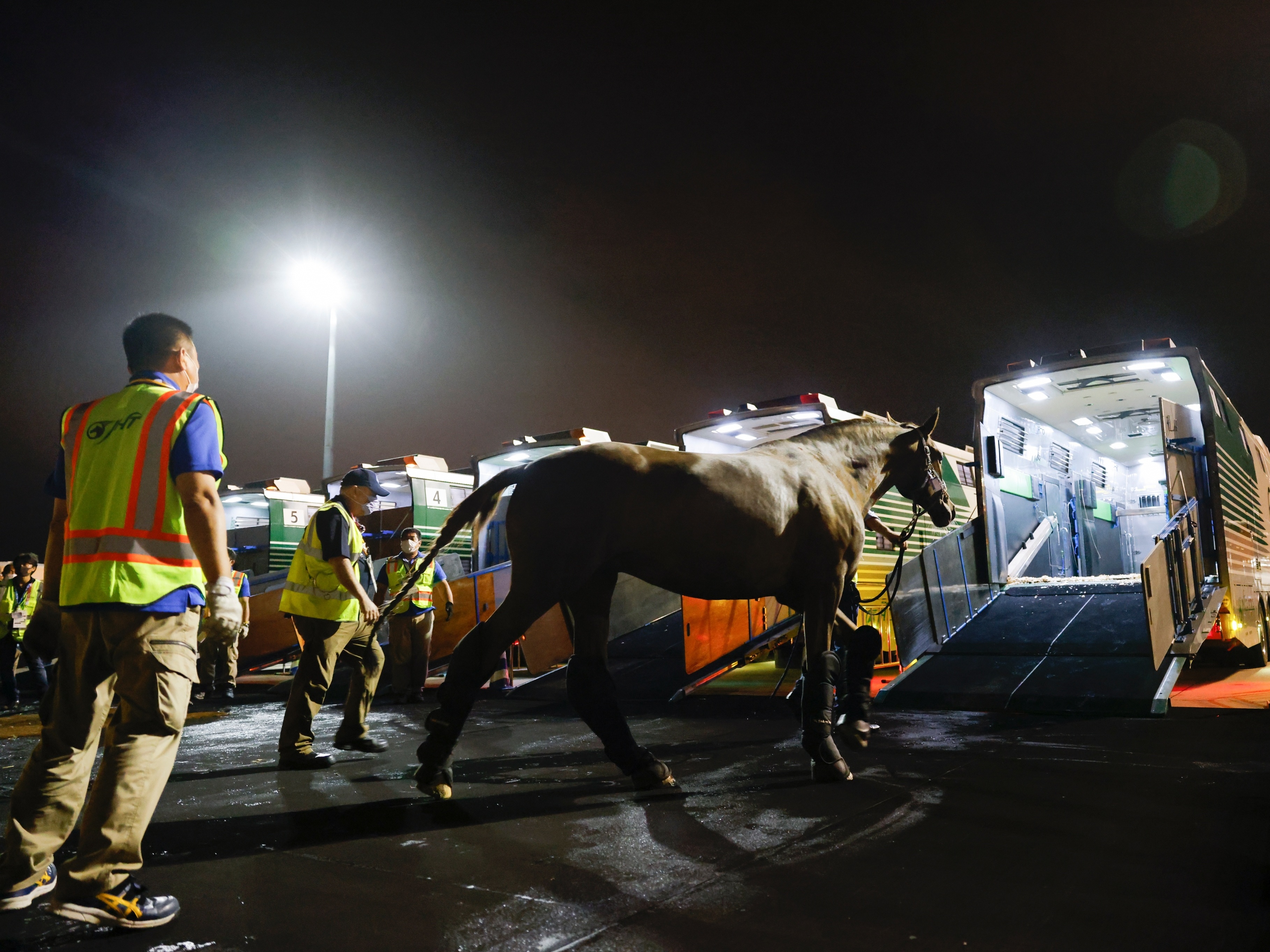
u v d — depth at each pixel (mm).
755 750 5258
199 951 2293
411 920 2502
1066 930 2369
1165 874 2809
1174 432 8516
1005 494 11047
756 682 9484
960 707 6543
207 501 2574
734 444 11672
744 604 9258
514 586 3973
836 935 2357
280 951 2287
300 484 17859
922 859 2990
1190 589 7863
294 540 17281
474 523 4250
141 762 2498
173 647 2588
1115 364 9391
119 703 2604
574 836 3385
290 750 4980
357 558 5344
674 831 3422
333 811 3855
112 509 2572
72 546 2594
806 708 4348
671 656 9555
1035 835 3264
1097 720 5879
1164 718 5867
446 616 9727
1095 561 13992
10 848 2602
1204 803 3695
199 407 2662
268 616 12227
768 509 4262
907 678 7297
